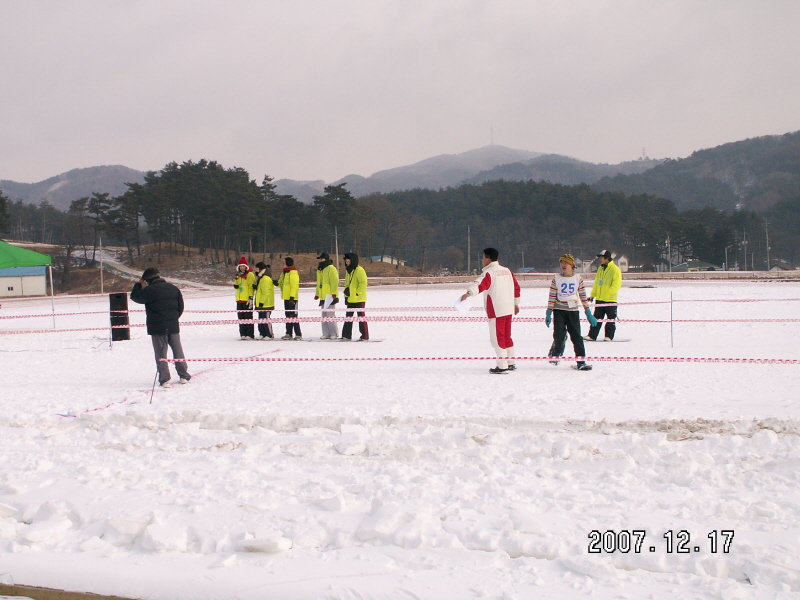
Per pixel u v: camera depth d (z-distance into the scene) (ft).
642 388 27.35
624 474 17.17
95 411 26.30
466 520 14.67
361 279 48.96
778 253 474.90
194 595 12.49
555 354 34.17
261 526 14.78
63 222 437.58
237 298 53.36
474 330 54.90
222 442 21.85
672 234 394.11
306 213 340.59
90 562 13.82
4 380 35.53
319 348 45.29
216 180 340.18
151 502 16.55
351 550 13.75
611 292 45.16
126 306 55.06
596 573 12.31
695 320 56.44
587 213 449.48
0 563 13.94
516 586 12.05
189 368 37.83
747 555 12.64
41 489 17.84
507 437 20.43
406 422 22.94
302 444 21.03
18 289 223.10
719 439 19.21
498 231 466.70
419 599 11.78
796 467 17.02
